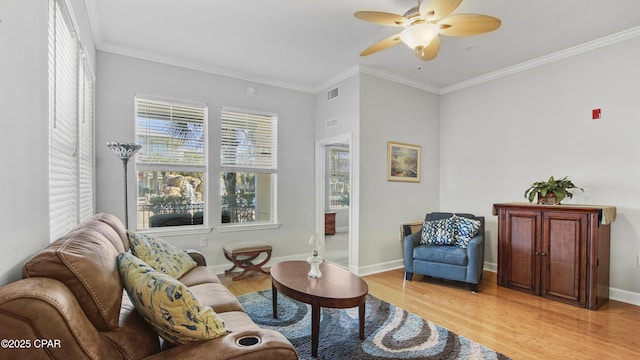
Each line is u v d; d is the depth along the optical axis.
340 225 8.60
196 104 4.11
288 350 1.21
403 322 2.74
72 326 0.97
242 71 4.36
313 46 3.59
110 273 1.25
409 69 4.29
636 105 3.17
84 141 2.81
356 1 2.71
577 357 2.20
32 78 1.35
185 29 3.21
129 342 1.18
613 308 3.04
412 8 2.62
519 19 2.96
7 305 0.88
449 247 3.76
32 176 1.36
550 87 3.82
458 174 4.84
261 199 4.71
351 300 2.16
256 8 2.82
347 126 4.41
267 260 4.19
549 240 3.29
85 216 2.89
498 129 4.34
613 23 3.03
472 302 3.22
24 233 1.26
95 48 3.47
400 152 4.61
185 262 2.67
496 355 2.21
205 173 4.21
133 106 3.72
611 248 3.32
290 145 4.87
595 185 3.45
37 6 1.41
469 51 3.67
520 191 4.10
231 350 1.16
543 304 3.15
